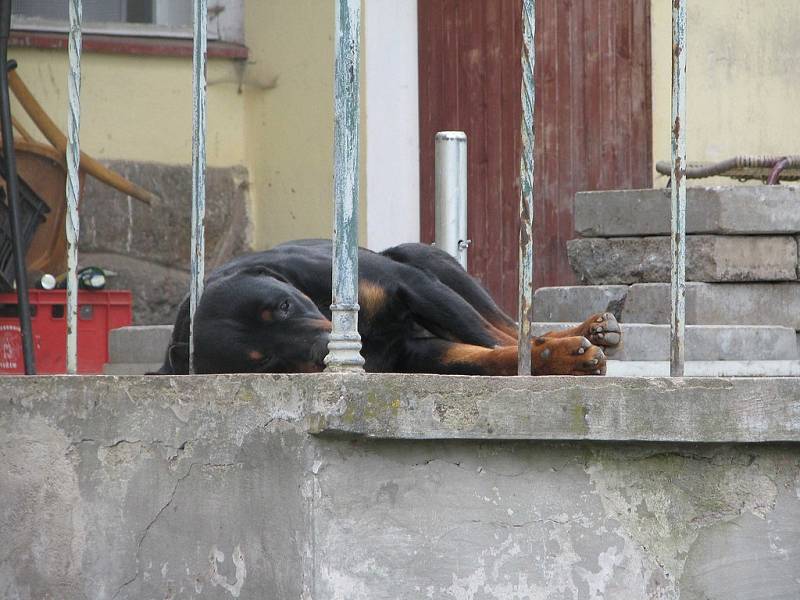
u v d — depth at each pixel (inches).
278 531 219.5
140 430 243.0
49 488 255.6
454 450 221.9
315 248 331.3
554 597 227.3
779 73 658.8
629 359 418.0
